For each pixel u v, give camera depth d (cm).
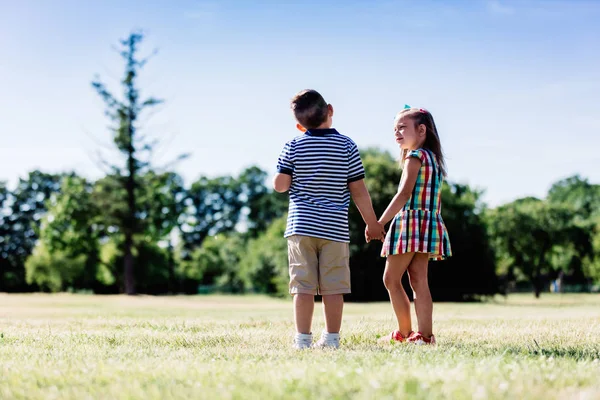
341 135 442
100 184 3781
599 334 511
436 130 488
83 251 4638
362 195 439
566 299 4216
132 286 3850
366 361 300
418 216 458
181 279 6456
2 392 238
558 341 458
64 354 357
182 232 6612
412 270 470
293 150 431
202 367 292
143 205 3894
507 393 219
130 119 3653
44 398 230
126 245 3872
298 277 412
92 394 235
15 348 396
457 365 283
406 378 247
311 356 337
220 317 851
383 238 450
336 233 414
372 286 3631
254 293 6694
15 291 5881
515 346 414
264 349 387
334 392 224
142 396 226
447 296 3819
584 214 6219
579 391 228
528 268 5362
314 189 423
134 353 358
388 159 4053
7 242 5897
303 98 440
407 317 472
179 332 537
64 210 4316
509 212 5228
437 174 471
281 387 235
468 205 3994
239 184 6981
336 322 413
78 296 2680
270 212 6856
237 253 6400
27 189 6006
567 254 5547
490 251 4019
